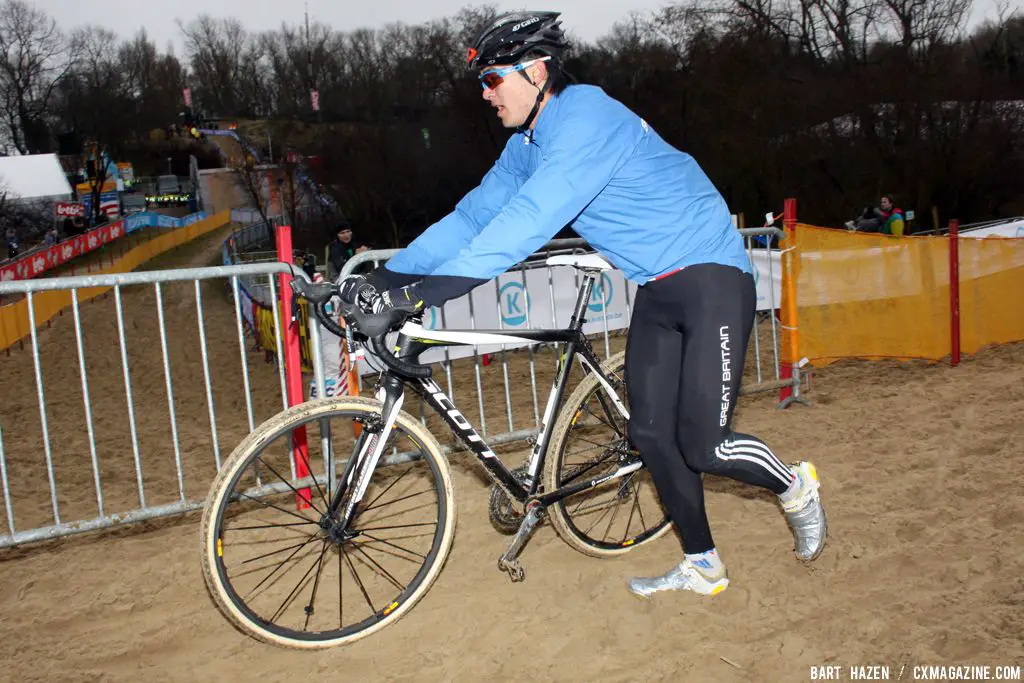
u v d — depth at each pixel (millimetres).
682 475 2549
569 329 2779
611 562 2965
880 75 25375
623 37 28109
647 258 2344
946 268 5945
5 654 2553
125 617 2770
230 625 2678
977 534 2959
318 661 2445
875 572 2768
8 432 6398
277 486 3525
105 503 4270
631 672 2287
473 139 30625
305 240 33125
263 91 88750
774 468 2580
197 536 3402
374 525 3334
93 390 8352
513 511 2875
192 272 3324
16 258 31484
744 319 2352
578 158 2186
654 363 2482
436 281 2186
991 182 25172
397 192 31281
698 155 26516
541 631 2525
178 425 6410
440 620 2625
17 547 3572
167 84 84250
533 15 2275
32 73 63375
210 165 68625
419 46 32281
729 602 2615
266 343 9414
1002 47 25812
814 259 5645
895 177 25484
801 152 25469
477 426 5383
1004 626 2375
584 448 2941
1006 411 4418
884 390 5207
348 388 4062
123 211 52094
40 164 42438
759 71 26688
